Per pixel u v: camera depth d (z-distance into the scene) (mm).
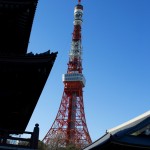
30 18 19484
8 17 19422
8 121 23531
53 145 96500
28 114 23234
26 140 18078
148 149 17703
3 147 17234
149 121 18922
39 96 20250
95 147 20672
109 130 28094
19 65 17547
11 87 18531
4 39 20938
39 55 17438
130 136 18250
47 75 18438
